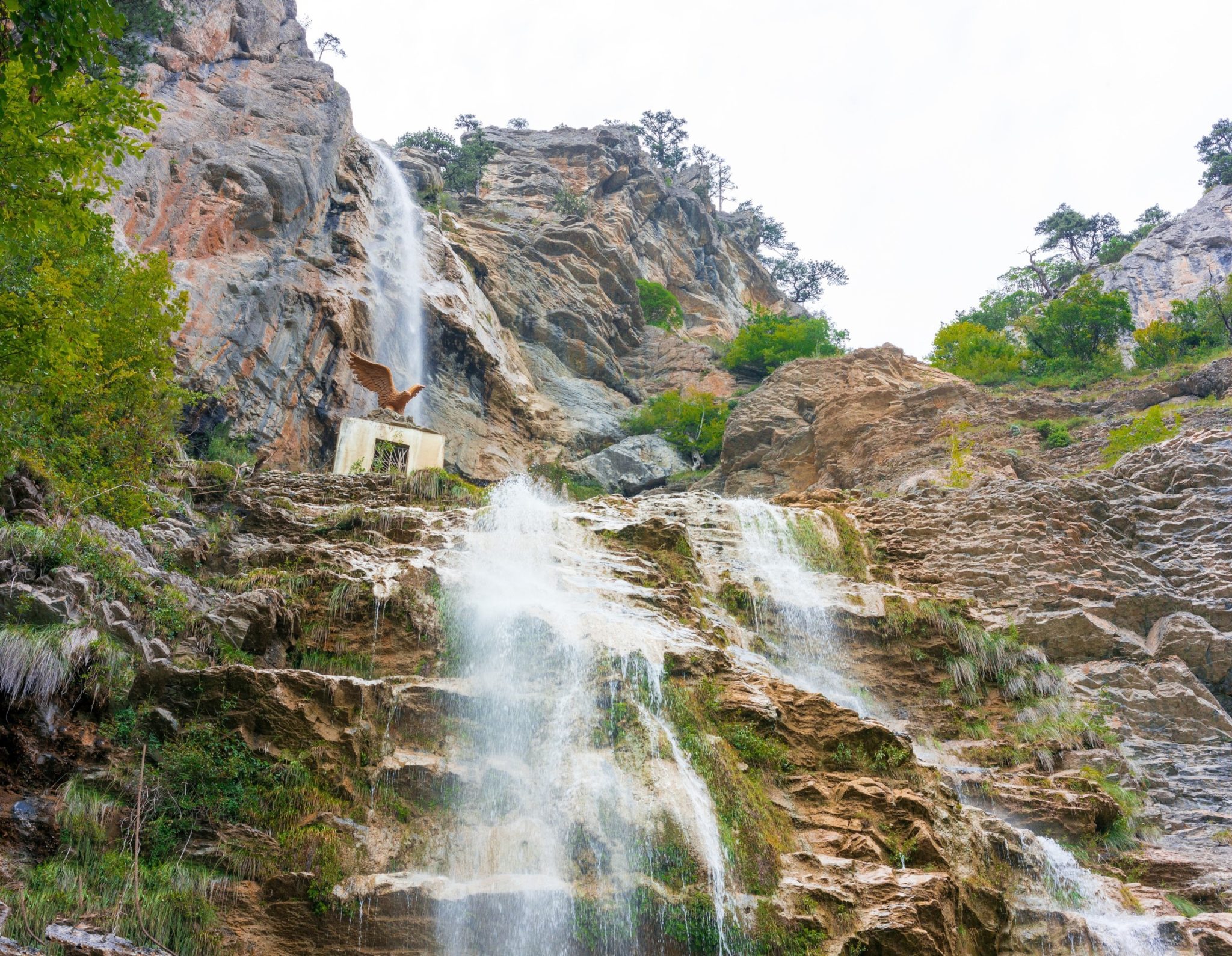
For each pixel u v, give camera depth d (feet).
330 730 34.88
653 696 38.93
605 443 156.97
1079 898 39.60
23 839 28.71
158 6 125.39
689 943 31.09
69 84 33.53
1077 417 116.88
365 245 138.62
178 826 30.96
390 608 44.45
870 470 117.19
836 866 33.94
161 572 44.83
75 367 44.42
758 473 130.93
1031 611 65.36
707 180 293.02
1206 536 72.08
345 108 145.69
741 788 36.24
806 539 70.44
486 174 230.07
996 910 36.09
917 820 36.86
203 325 103.24
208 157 119.96
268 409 107.24
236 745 33.01
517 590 48.14
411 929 30.07
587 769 35.47
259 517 57.41
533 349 168.45
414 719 37.35
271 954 28.84
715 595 59.06
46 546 37.63
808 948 30.96
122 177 105.70
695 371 187.73
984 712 55.72
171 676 33.99
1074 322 166.71
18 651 31.45
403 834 33.14
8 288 42.34
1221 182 252.21
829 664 56.80
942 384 122.62
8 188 32.94
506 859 33.01
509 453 139.44
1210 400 113.80
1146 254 216.95
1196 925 37.96
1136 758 53.16
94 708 33.04
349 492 66.44
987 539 71.87
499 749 37.86
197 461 66.03
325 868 30.63
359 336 123.03
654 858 32.60
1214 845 46.37
